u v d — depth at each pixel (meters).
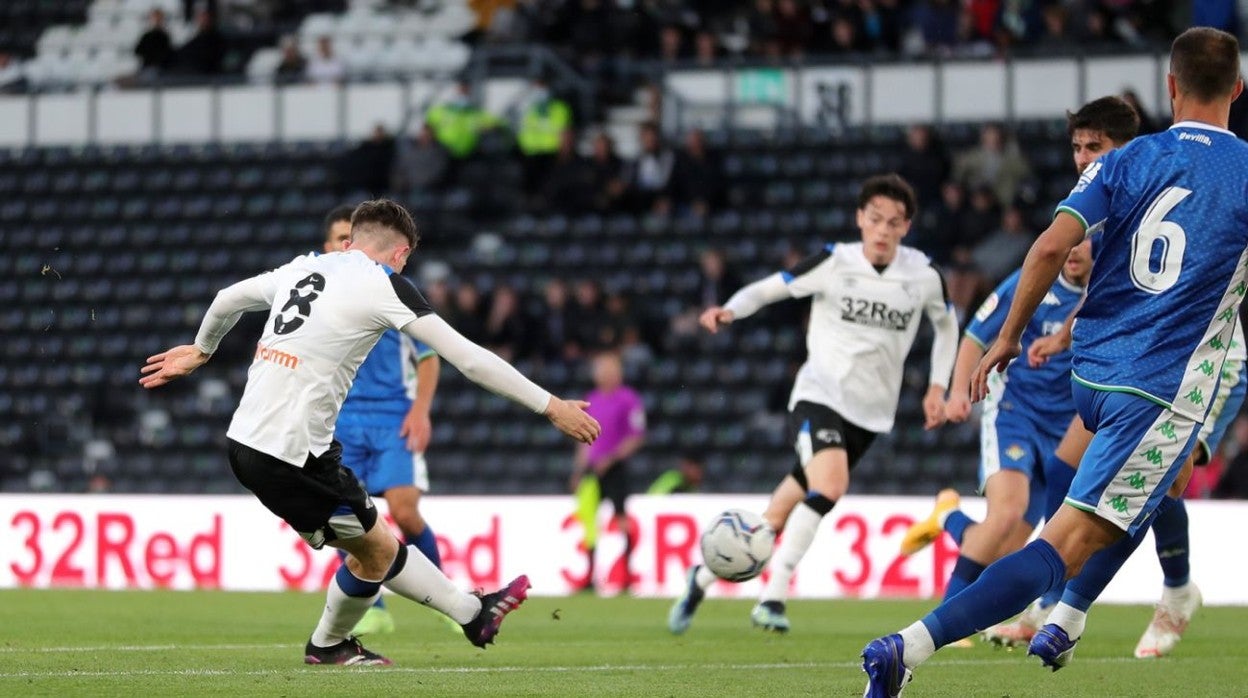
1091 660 29.75
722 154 78.06
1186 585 30.75
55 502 53.84
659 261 76.12
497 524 53.03
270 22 94.00
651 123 77.19
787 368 69.88
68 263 82.31
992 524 30.91
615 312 70.38
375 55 91.19
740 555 32.62
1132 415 20.56
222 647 30.25
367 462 34.78
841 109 78.38
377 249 24.78
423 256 78.00
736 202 77.56
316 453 23.97
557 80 82.75
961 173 71.94
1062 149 74.62
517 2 87.00
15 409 76.00
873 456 66.94
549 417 23.17
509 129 81.44
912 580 49.81
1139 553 49.09
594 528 52.47
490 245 78.44
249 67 91.31
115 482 72.19
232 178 83.62
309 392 23.84
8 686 22.67
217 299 24.77
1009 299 31.17
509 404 70.88
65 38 95.38
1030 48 75.88
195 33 88.31
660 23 83.50
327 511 24.33
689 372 70.38
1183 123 21.19
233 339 75.88
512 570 52.88
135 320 79.56
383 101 84.00
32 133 86.75
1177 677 26.42
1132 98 65.81
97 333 79.38
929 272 35.44
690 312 71.62
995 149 71.50
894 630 37.12
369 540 24.88
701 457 68.56
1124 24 76.81
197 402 73.94
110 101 86.19
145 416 74.50
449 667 26.75
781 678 25.53
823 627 38.12
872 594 50.09
